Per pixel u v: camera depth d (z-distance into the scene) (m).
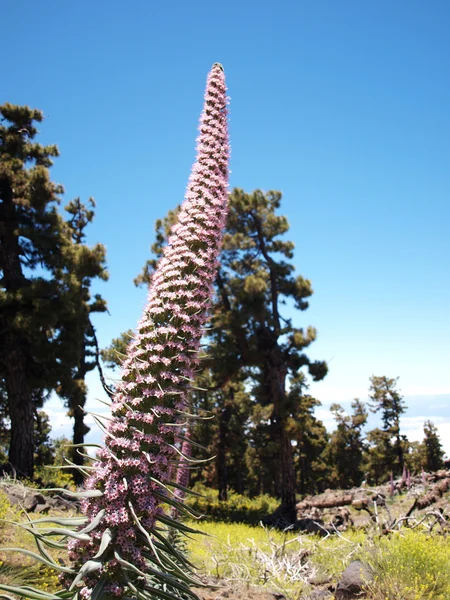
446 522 9.49
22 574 5.67
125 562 3.04
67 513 10.37
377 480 53.38
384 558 6.65
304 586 7.25
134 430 3.49
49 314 18.36
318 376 24.34
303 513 22.70
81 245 21.20
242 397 28.39
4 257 20.00
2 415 23.30
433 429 55.94
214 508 27.05
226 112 4.53
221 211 4.19
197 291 3.89
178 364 3.76
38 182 19.83
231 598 6.26
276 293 26.02
